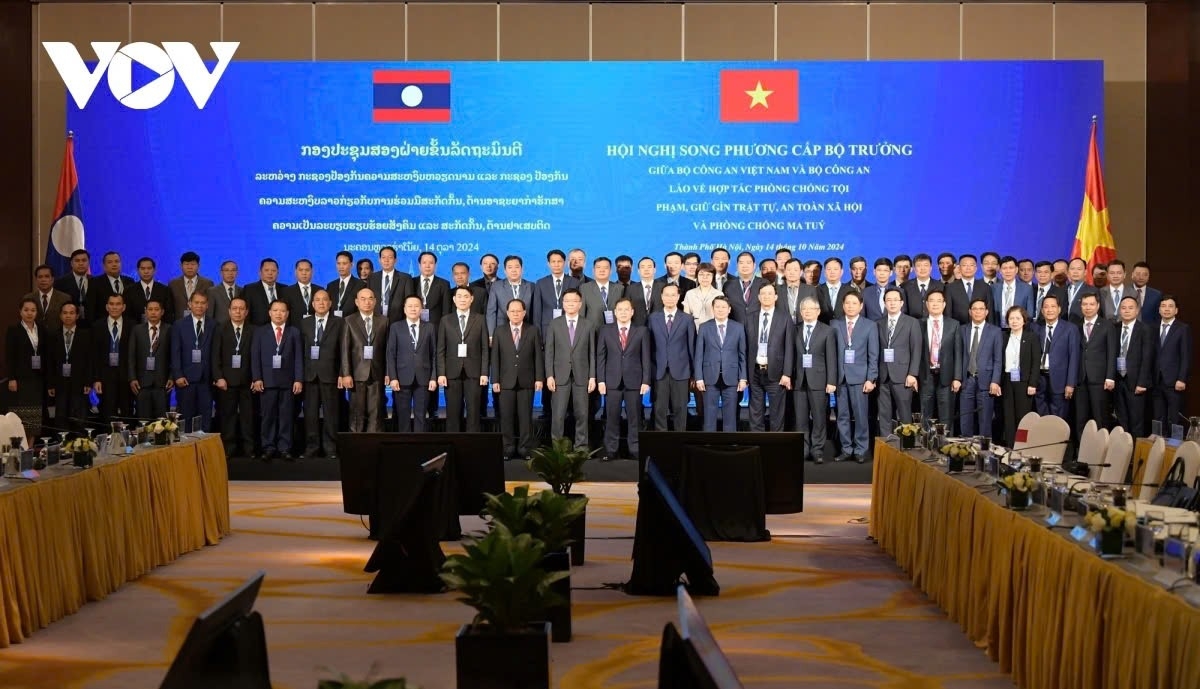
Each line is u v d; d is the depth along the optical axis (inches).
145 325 470.9
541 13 537.6
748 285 482.3
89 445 264.5
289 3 534.0
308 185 513.7
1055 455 326.3
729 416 469.1
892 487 310.2
